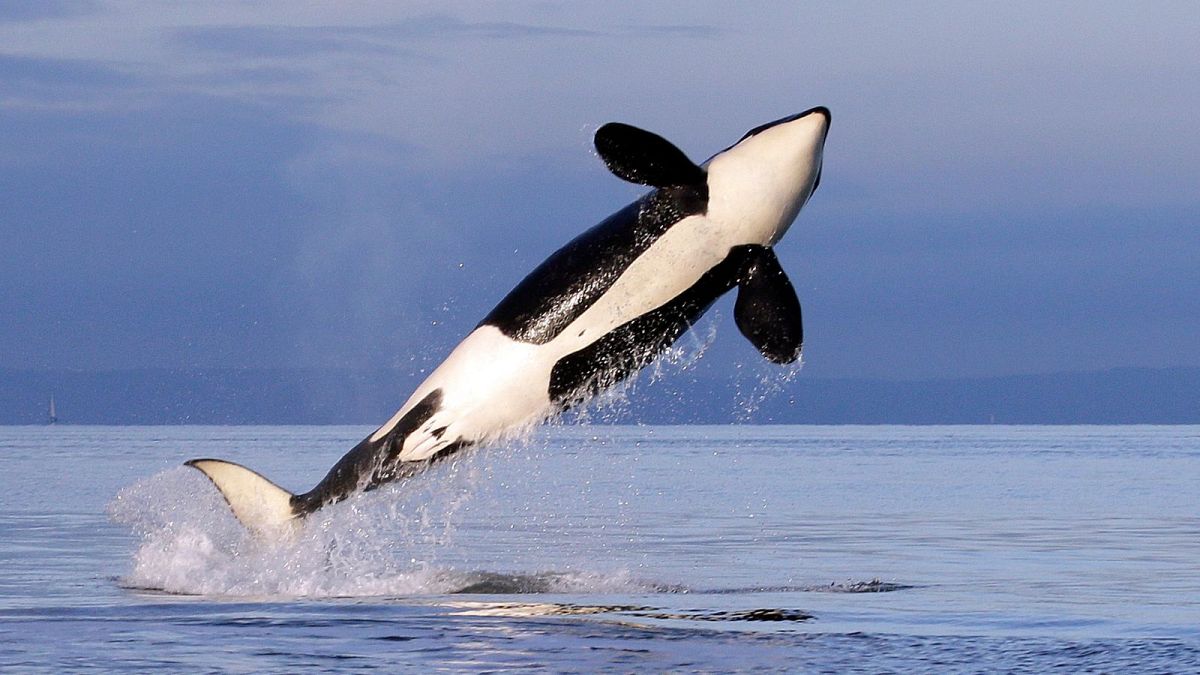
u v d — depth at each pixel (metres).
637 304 49.56
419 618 40.47
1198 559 63.94
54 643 35.66
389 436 53.34
